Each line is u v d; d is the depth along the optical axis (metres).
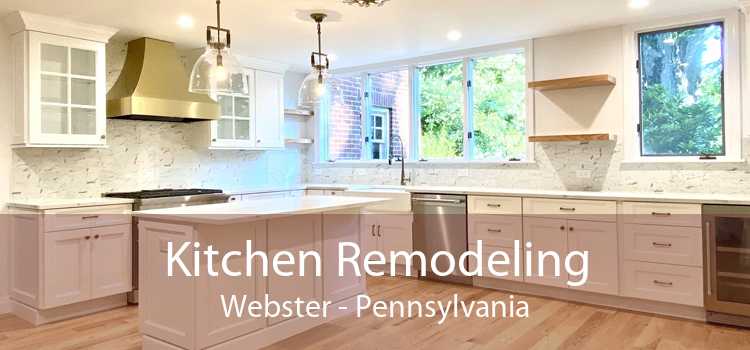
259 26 4.37
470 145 5.47
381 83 6.21
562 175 4.83
